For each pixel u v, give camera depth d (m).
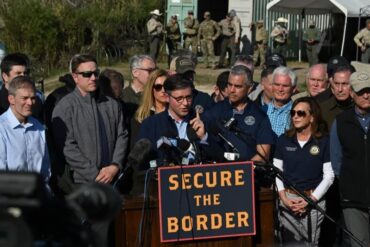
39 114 8.16
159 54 30.25
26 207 2.82
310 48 28.95
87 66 7.38
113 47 30.25
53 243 2.96
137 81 8.96
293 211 7.43
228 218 6.07
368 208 7.18
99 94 7.59
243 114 7.66
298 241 7.47
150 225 6.00
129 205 5.95
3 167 6.80
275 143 7.69
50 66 28.45
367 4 28.53
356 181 7.20
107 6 30.55
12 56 8.23
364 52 27.67
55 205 2.93
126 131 7.68
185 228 5.99
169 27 30.00
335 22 31.45
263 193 6.27
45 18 28.39
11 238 2.78
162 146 6.11
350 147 7.20
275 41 30.44
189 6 32.62
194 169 5.98
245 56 9.84
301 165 7.53
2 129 6.86
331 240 8.12
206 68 29.36
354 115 7.21
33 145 6.96
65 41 28.95
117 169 7.36
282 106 8.55
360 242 6.84
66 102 7.43
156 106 7.80
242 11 32.72
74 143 7.39
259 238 6.29
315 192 7.47
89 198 3.04
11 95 6.86
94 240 3.04
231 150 6.61
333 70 8.59
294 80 8.52
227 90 7.80
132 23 30.70
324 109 8.39
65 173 7.41
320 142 7.52
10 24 28.30
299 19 32.22
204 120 6.69
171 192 5.95
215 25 29.33
